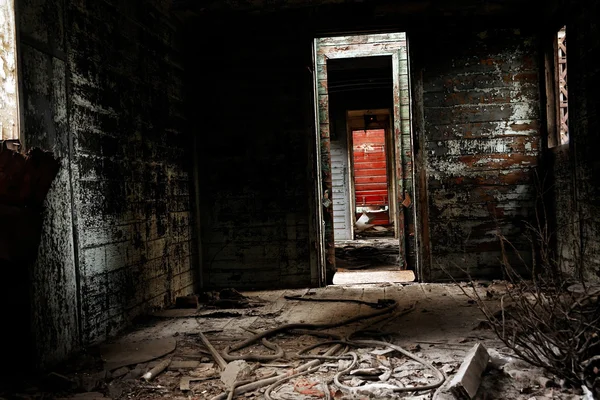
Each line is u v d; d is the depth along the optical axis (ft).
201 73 21.83
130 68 15.87
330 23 21.18
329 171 24.30
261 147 21.57
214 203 21.72
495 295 17.62
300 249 21.39
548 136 20.59
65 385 10.10
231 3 20.51
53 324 11.45
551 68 20.45
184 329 14.73
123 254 14.97
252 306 17.76
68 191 12.17
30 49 10.90
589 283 16.39
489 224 20.80
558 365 9.16
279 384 9.91
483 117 20.84
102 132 13.97
